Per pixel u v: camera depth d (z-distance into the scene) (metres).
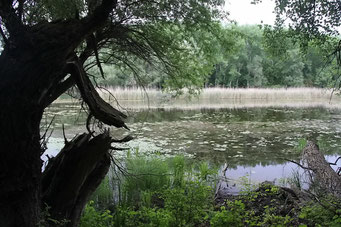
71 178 2.51
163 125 12.65
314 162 5.71
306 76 32.50
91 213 2.97
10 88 1.88
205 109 20.08
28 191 2.04
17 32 1.92
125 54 4.33
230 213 2.94
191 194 3.45
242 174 5.95
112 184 5.30
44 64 1.92
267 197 4.15
